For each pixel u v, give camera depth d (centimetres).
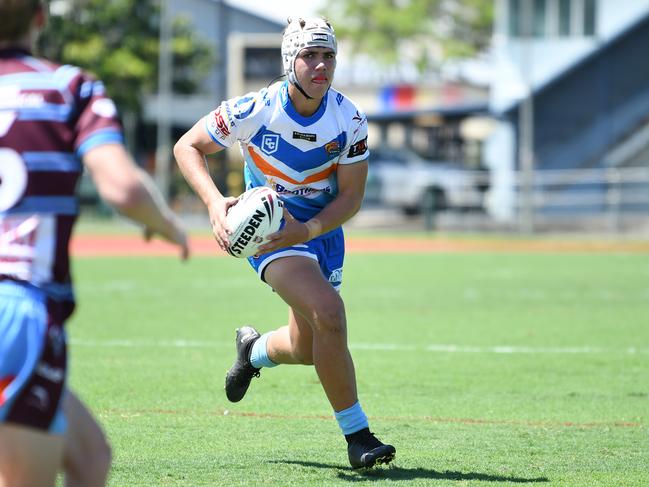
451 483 1884
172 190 13838
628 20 13538
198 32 18088
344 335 1942
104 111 1206
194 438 2252
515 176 12950
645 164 13625
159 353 3519
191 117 17962
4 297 1173
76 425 1259
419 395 2814
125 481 1873
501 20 13888
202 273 6819
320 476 1928
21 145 1192
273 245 1872
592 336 4025
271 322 4359
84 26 14875
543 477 1941
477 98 16775
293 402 2688
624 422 2480
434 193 13588
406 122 17538
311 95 1936
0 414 1148
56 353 1184
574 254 8712
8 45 1238
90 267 7225
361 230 12231
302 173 2039
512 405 2680
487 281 6328
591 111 13800
